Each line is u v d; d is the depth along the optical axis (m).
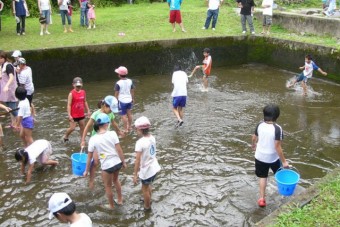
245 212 6.09
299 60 14.01
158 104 10.98
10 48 12.03
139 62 13.55
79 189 6.70
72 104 8.05
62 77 12.44
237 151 8.20
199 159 7.84
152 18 17.42
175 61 14.11
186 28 15.94
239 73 14.29
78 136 8.82
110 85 12.66
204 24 16.59
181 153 8.09
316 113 10.44
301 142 8.69
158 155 7.99
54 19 17.94
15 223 5.84
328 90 12.38
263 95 11.85
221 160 7.81
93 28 15.68
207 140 8.70
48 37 13.88
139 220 5.89
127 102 8.70
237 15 17.81
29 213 6.08
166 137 8.83
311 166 7.62
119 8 21.16
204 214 6.06
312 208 4.91
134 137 8.80
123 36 14.22
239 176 7.19
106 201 6.35
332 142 8.69
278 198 6.41
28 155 6.82
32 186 6.80
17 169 7.38
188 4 21.67
